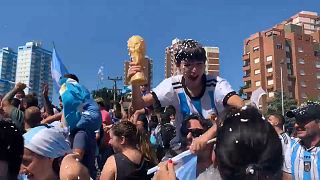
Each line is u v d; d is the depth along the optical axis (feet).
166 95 12.05
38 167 9.23
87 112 17.80
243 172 5.29
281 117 20.30
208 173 7.33
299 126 12.84
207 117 11.76
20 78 213.66
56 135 9.51
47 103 27.35
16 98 24.02
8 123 7.10
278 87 283.38
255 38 299.17
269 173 5.34
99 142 22.13
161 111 19.33
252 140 5.39
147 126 24.26
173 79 12.14
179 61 11.71
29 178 9.26
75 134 17.51
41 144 9.19
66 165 8.87
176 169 9.30
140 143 14.79
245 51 314.55
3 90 52.03
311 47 301.02
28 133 9.41
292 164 11.71
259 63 293.64
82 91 18.07
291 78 291.58
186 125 11.37
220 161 5.52
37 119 19.21
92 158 18.06
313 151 11.95
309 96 294.25
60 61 24.98
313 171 11.48
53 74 24.89
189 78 11.66
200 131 11.24
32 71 213.05
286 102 218.79
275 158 5.43
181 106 12.04
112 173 13.91
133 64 11.80
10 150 6.77
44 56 218.18
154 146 19.86
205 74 11.98
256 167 5.27
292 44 296.10
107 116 26.61
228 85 11.76
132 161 14.12
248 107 6.14
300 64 295.07
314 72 299.38
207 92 11.78
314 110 12.77
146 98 12.22
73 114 17.62
